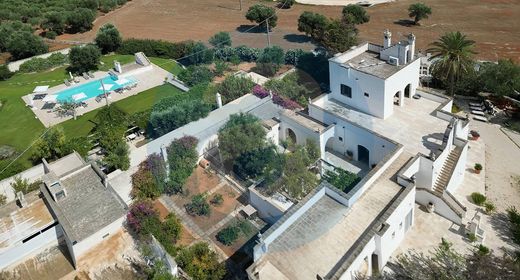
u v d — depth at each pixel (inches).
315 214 997.2
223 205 725.3
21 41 2977.4
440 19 3016.7
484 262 1030.4
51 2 4077.3
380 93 1386.6
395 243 1147.9
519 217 1246.3
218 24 3348.9
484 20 2930.6
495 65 1867.6
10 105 2343.8
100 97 2210.9
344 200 1016.2
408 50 1471.5
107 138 1274.6
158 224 909.8
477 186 1411.2
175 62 2539.4
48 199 1290.6
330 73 1489.9
